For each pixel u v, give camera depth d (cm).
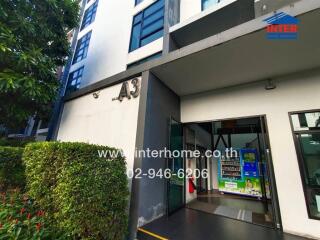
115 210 306
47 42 657
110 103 528
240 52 350
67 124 681
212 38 339
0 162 469
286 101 405
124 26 799
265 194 570
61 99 760
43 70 546
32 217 307
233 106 477
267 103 429
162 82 487
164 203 443
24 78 471
